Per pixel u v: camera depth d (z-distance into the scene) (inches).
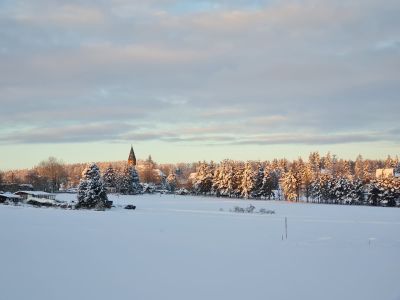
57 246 1219.9
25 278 831.7
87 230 1653.5
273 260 1093.8
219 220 2434.8
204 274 913.5
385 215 3179.1
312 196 5580.7
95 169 3543.3
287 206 4303.6
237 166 5915.4
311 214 3233.3
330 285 840.9
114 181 6087.6
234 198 5659.5
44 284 792.3
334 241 1503.4
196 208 3725.4
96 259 1043.9
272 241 1464.1
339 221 2549.2
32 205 3614.7
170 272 924.6
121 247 1239.5
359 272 964.6
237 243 1398.9
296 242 1448.1
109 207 3506.4
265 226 2096.5
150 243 1342.3
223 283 839.7
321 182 5482.3
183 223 2176.4
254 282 853.2
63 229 1662.2
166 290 778.2
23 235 1437.0
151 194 6264.8
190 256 1125.7
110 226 1879.9
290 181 5383.9
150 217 2539.4
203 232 1742.1
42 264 966.4
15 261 992.9
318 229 2004.2
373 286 836.6
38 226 1754.4
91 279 840.3
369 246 1373.0
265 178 5551.2
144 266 978.7
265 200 5354.3
